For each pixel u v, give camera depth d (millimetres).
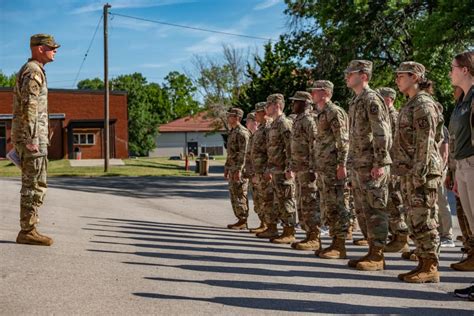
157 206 13406
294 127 7297
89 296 4539
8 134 39938
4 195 12344
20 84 5863
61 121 41594
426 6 21641
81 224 8664
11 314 4020
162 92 95438
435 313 4406
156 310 4254
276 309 4414
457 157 4902
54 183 21344
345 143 6516
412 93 5574
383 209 5988
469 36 18531
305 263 6312
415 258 6613
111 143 43250
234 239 8109
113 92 43656
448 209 7672
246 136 9312
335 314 4328
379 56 22609
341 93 22234
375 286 5250
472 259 6031
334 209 6652
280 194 7848
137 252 6531
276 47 24422
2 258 5562
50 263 5527
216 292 4863
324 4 21656
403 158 5531
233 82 60188
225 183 23016
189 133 79125
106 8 29781
